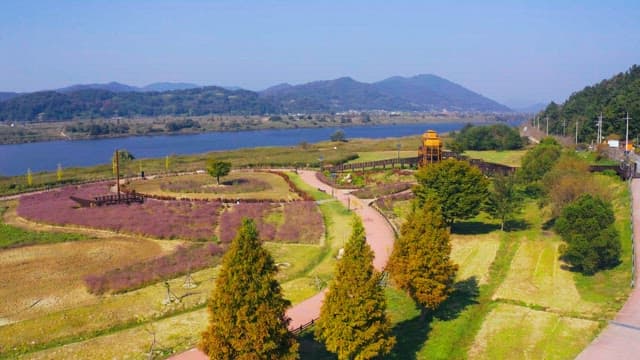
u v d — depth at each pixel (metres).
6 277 56.28
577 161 82.94
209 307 32.62
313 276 55.72
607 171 89.94
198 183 110.88
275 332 31.80
